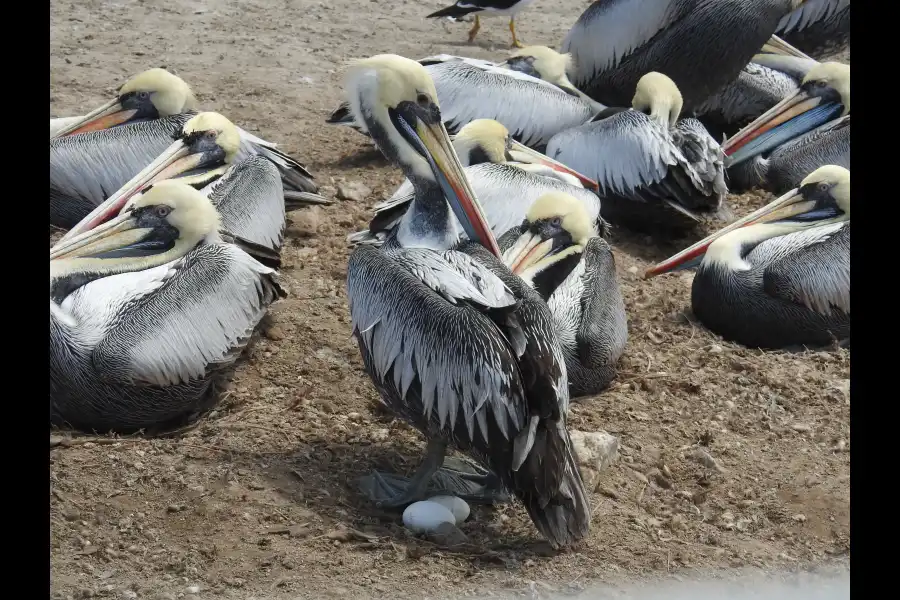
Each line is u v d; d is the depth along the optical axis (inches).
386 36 585.9
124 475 240.4
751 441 283.6
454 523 231.8
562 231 300.4
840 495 260.1
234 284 282.0
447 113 412.8
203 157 347.6
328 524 228.1
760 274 333.7
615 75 440.8
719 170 397.1
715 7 411.2
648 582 218.2
